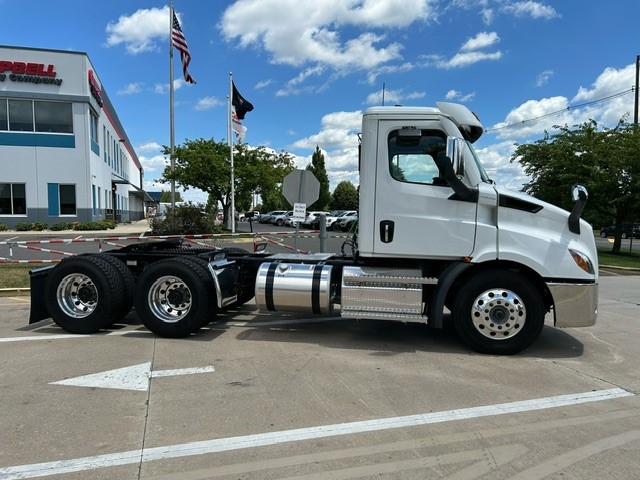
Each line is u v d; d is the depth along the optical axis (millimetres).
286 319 7820
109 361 5523
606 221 23328
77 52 30391
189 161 29250
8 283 10773
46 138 30219
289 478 3170
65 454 3445
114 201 44938
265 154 34500
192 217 25734
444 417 4105
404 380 4992
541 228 5766
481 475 3225
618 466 3336
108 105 41000
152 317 6508
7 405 4281
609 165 20422
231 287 6906
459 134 5820
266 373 5172
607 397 4590
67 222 30969
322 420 4027
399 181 5938
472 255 5832
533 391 4727
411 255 5961
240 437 3715
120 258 7203
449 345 6355
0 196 29781
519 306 5777
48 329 7062
